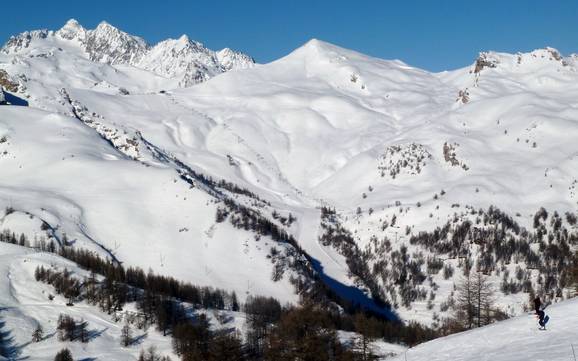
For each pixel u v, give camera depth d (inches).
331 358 3961.6
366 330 5526.6
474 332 2437.3
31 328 7470.5
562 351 1879.9
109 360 6727.4
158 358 6535.4
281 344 3941.9
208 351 4985.2
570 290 4552.2
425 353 2369.6
